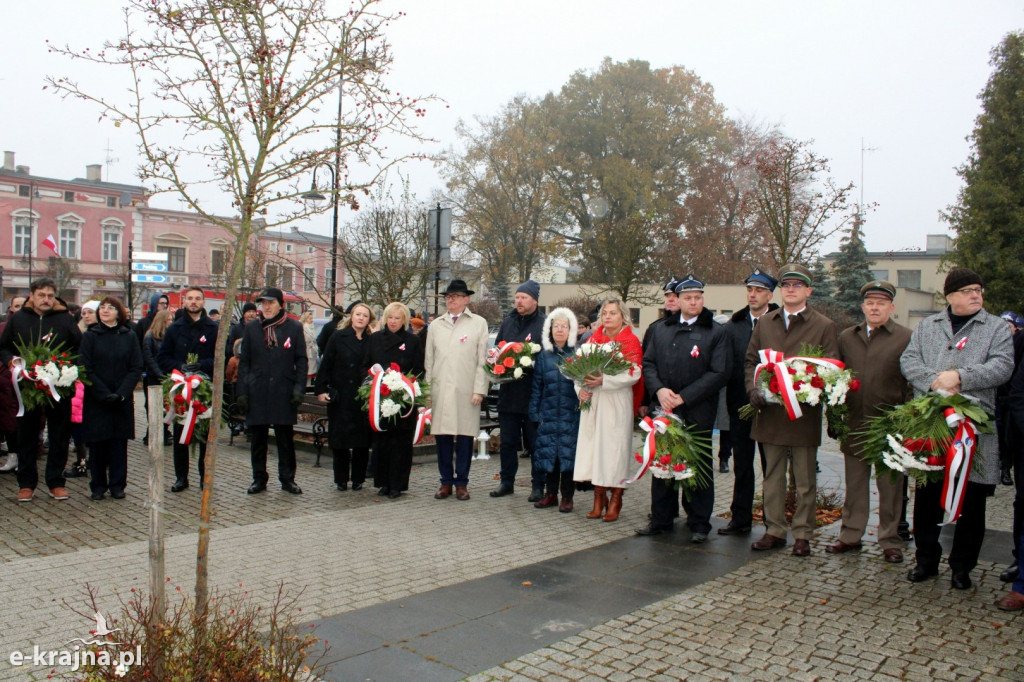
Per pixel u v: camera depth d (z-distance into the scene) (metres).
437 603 4.96
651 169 43.47
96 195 50.78
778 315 6.43
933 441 5.13
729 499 8.45
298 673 3.79
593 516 7.47
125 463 7.89
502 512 7.63
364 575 5.53
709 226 41.69
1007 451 5.97
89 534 6.54
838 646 4.32
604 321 7.34
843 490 9.10
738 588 5.34
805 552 6.19
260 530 6.75
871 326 6.12
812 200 11.09
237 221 4.72
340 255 14.07
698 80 45.62
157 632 3.05
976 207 30.47
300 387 8.12
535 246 42.56
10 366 7.36
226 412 7.96
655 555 6.17
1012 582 5.54
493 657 4.13
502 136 42.59
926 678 3.91
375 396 7.79
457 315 8.37
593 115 44.34
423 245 13.98
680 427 6.52
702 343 6.68
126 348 7.79
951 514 5.07
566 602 5.01
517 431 8.32
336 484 8.55
